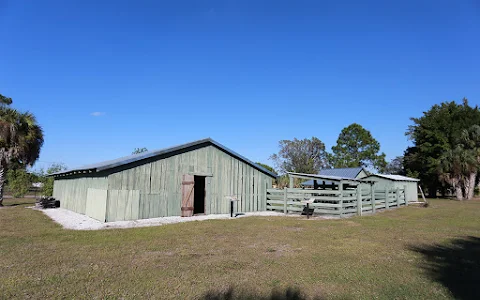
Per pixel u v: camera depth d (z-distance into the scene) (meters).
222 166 16.27
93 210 13.38
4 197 28.14
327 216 15.12
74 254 6.69
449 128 37.22
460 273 5.67
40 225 10.96
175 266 5.90
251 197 17.36
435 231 10.53
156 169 13.76
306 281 5.13
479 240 8.94
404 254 7.09
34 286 4.70
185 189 14.46
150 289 4.65
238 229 10.47
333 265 6.09
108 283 4.88
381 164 55.00
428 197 39.97
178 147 14.42
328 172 31.28
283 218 14.02
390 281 5.18
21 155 19.66
